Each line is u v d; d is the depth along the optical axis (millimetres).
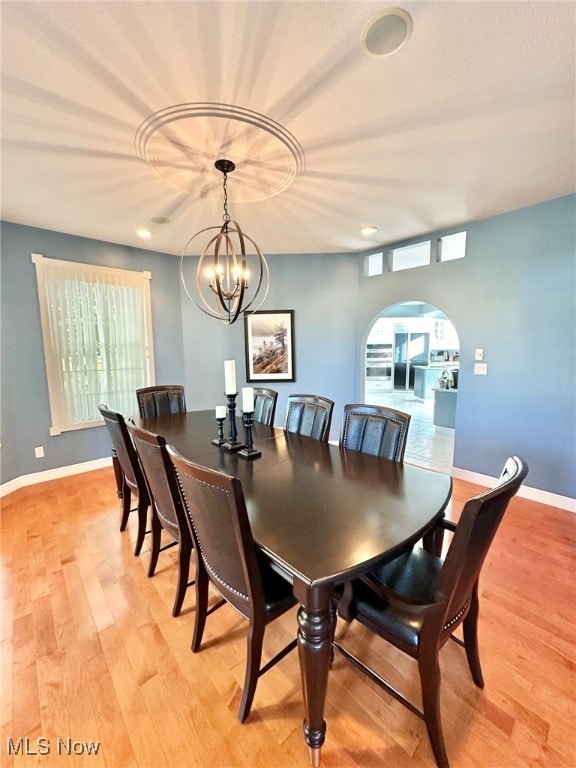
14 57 1317
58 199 2621
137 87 1484
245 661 1501
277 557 1043
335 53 1320
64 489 3305
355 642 1589
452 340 9250
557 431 2877
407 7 1146
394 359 9695
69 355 3580
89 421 3752
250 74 1419
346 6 1138
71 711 1288
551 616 1706
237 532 1102
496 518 1046
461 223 3307
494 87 1509
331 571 972
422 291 3760
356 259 4441
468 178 2371
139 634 1636
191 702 1320
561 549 2262
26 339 3299
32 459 3406
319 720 1074
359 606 1211
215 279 2229
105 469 3844
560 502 2865
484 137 1885
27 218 3039
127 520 2619
